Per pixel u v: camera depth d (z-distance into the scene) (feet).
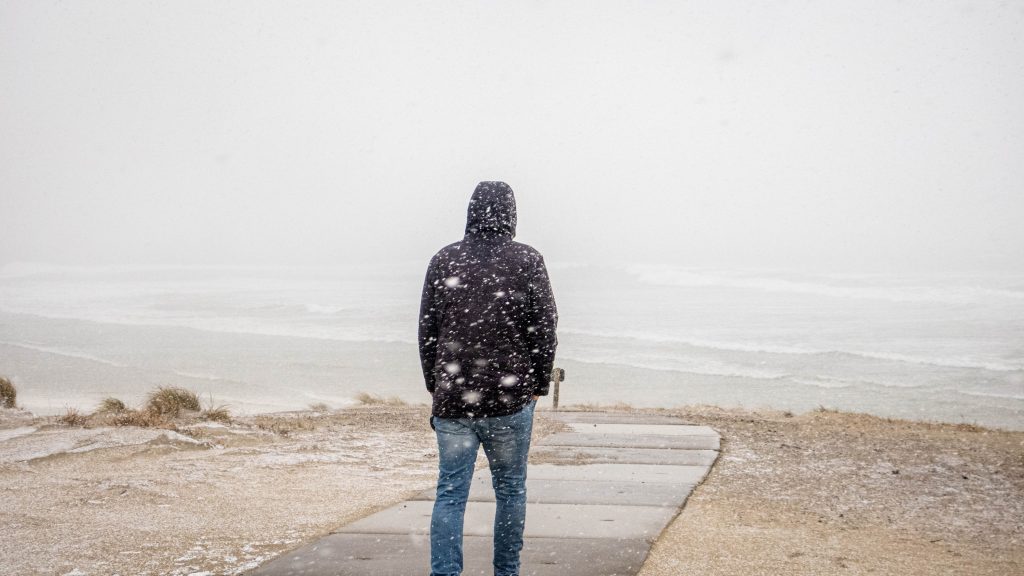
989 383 72.74
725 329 124.47
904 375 77.92
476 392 11.11
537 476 22.58
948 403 63.10
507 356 11.27
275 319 155.94
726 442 28.99
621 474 22.90
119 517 17.87
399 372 82.58
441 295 11.60
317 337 120.16
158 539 16.08
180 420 35.29
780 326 126.82
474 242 11.75
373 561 14.38
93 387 70.69
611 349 102.06
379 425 34.45
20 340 116.78
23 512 18.12
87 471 23.18
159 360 92.79
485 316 11.24
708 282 246.47
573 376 78.89
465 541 15.62
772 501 20.16
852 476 23.39
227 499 19.88
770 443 28.91
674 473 23.11
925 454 26.94
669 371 81.82
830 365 85.46
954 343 101.30
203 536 16.34
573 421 34.71
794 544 16.21
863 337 109.60
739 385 72.90
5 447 25.85
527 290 11.46
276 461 25.30
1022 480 23.00
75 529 16.76
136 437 27.53
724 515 18.56
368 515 18.03
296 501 19.74
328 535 16.25
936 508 19.74
